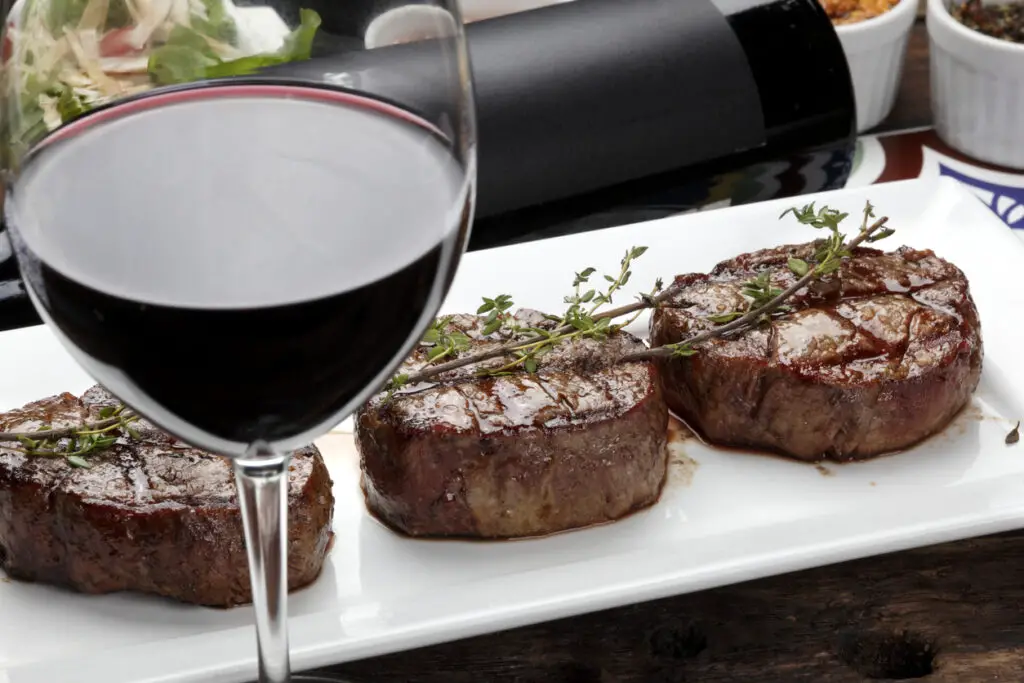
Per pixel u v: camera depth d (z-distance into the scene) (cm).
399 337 57
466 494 71
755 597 71
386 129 56
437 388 73
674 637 70
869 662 70
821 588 71
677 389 77
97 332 55
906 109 100
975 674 68
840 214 77
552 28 89
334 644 67
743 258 80
